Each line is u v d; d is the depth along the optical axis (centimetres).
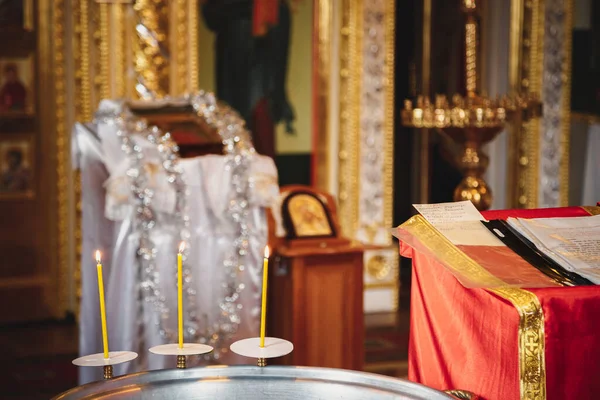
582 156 808
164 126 399
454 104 499
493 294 205
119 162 378
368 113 728
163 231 382
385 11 724
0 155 668
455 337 219
